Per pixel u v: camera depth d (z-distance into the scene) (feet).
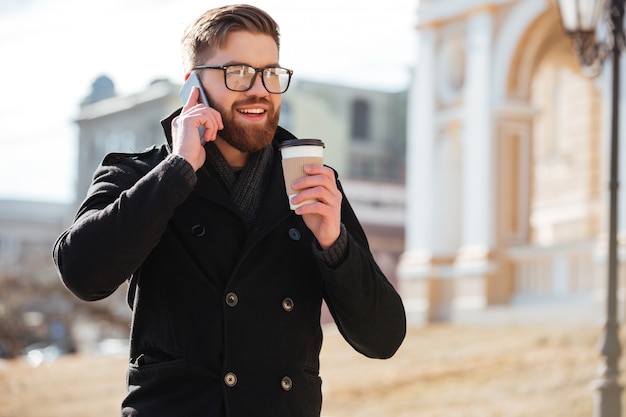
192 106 10.66
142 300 10.68
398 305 10.93
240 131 10.63
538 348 51.49
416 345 58.44
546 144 94.94
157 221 9.89
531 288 64.08
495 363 49.49
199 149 10.21
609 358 29.12
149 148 11.36
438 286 69.15
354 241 10.53
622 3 31.01
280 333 10.57
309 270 10.85
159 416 10.28
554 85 94.02
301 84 176.76
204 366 10.36
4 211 179.52
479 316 64.44
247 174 10.94
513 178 66.54
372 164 176.45
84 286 9.91
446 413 41.93
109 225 9.83
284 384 10.45
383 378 49.98
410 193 72.18
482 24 67.21
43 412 46.55
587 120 88.89
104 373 56.90
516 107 66.28
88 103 165.27
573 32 32.94
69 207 175.52
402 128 180.55
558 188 93.30
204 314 10.45
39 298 89.10
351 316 10.67
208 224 10.61
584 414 39.01
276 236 10.79
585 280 60.18
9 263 89.61
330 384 49.98
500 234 65.92
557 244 62.03
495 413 40.83
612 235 29.50
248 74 10.59
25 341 90.43
